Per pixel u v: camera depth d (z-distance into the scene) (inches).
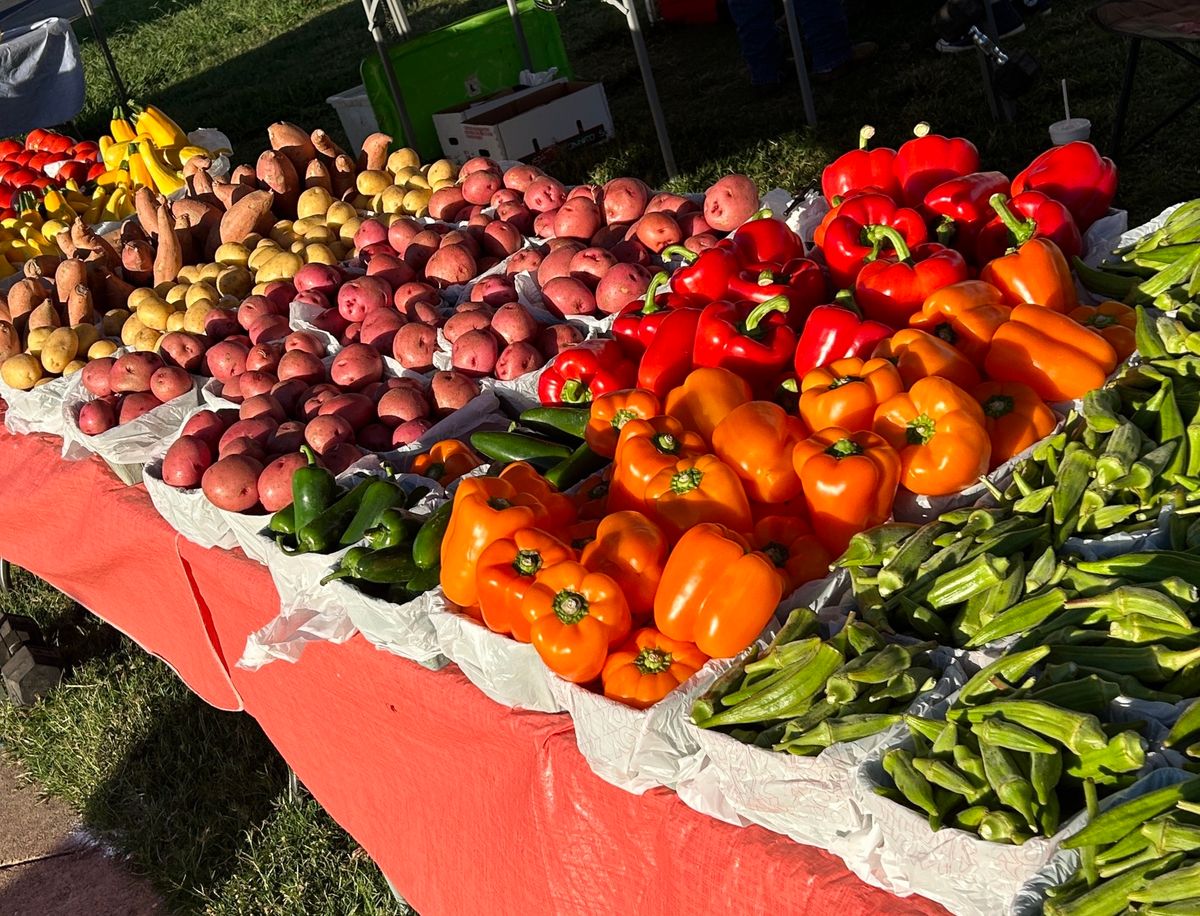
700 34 446.6
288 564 113.0
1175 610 71.7
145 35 796.6
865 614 84.1
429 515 111.3
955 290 109.0
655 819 82.4
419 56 352.5
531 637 88.1
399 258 167.8
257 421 134.8
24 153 291.7
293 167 206.4
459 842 105.8
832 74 339.9
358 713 115.9
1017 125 278.5
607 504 104.0
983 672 73.1
